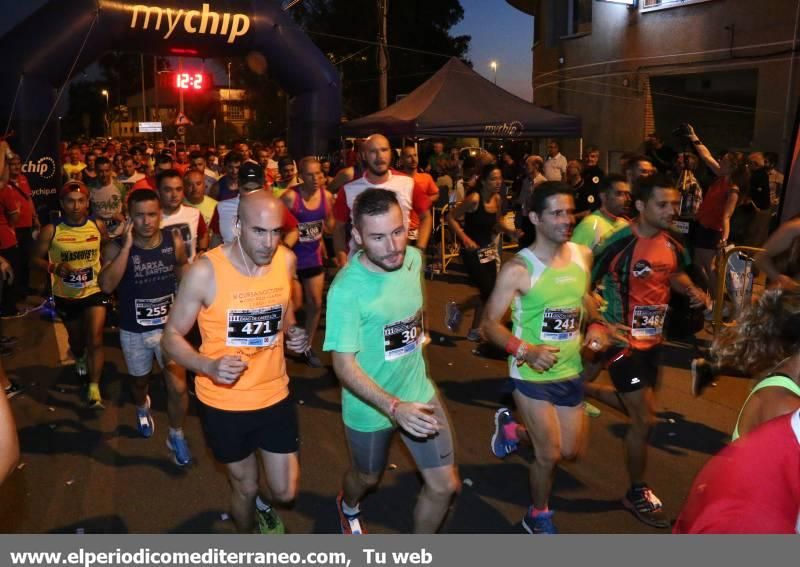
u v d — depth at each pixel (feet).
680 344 23.59
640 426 12.73
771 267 12.50
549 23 59.77
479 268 22.89
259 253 9.87
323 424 17.63
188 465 15.31
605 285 13.00
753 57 40.45
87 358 18.53
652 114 49.08
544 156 61.16
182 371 14.84
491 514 13.21
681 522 5.11
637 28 48.65
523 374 11.55
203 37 35.78
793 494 4.74
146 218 14.82
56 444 16.47
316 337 25.20
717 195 25.48
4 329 26.04
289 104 41.81
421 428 8.95
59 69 31.89
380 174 19.36
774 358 6.20
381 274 9.88
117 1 33.01
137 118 203.92
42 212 32.60
